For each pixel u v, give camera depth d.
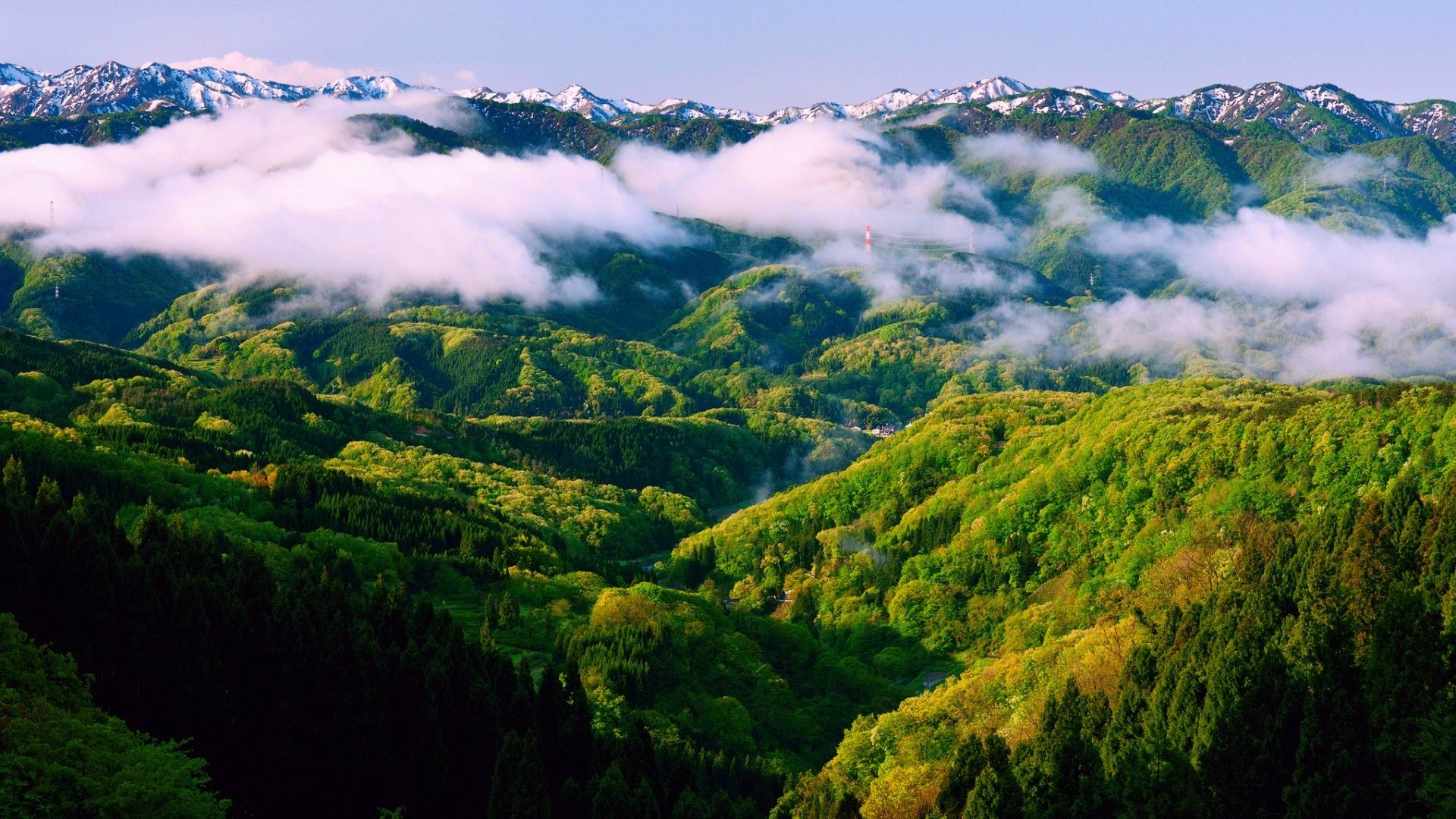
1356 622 101.50
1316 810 80.56
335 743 104.56
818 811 112.88
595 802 100.06
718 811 106.12
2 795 70.25
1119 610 166.50
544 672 125.69
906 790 109.62
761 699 176.88
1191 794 81.38
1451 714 80.31
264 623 113.81
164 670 101.94
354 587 187.62
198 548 129.75
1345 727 83.69
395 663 114.31
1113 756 95.88
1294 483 191.62
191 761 84.25
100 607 101.69
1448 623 92.75
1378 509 109.25
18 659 87.62
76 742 77.00
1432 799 76.25
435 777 107.50
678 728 155.12
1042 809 85.62
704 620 192.00
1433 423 182.38
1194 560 170.12
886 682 196.62
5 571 100.88
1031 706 123.69
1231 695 90.31
